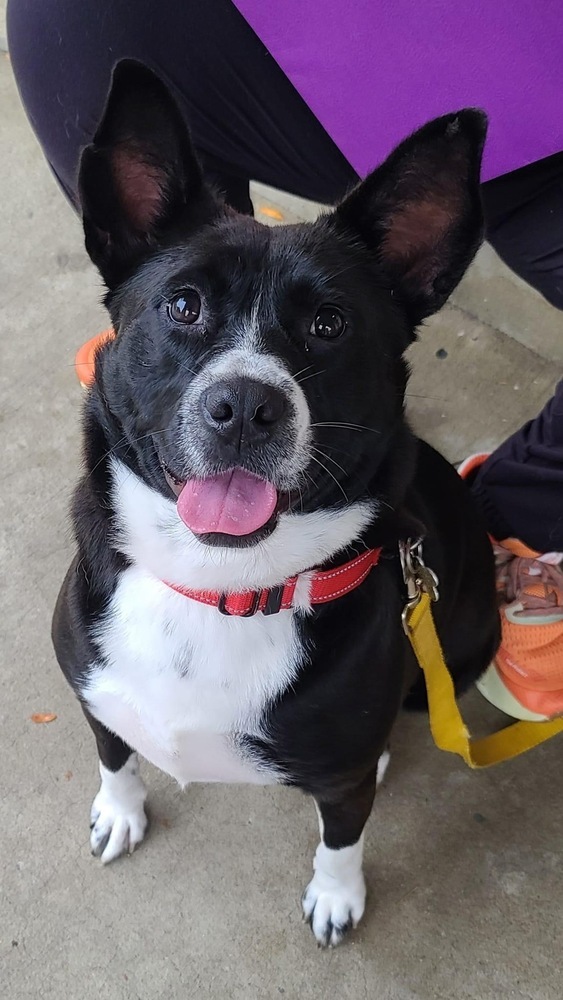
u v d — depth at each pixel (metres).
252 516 0.48
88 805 0.72
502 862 0.71
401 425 0.55
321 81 0.65
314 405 0.48
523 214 0.67
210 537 0.48
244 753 0.56
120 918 0.67
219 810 0.73
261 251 0.49
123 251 0.51
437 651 0.59
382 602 0.55
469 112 0.46
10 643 0.79
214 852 0.71
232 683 0.53
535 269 0.69
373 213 0.52
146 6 0.65
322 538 0.51
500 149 0.62
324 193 0.77
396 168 0.50
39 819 0.71
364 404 0.50
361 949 0.67
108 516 0.53
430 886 0.70
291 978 0.65
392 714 0.57
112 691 0.55
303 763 0.56
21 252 1.06
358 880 0.67
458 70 0.61
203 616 0.53
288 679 0.53
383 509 0.54
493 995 0.65
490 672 0.79
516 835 0.73
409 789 0.75
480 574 0.71
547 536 0.79
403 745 0.77
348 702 0.54
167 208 0.52
